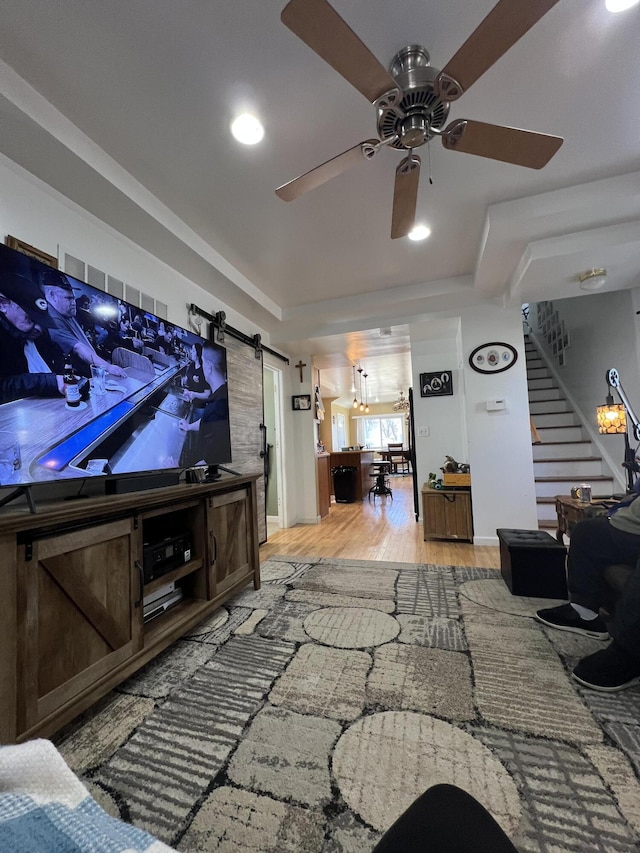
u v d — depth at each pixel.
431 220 2.54
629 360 3.44
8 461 1.35
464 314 3.75
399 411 12.53
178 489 1.89
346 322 4.18
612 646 1.54
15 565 1.14
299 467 5.05
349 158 1.51
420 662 1.67
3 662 1.09
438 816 0.58
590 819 0.95
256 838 0.93
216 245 2.73
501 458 3.61
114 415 1.85
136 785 1.08
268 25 1.30
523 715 1.33
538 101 1.65
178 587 2.08
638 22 1.32
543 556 2.35
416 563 3.12
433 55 1.46
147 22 1.29
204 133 1.76
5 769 0.46
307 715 1.36
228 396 3.18
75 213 2.04
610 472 3.98
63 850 0.36
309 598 2.41
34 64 1.42
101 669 1.40
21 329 1.45
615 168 2.10
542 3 0.99
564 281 2.93
